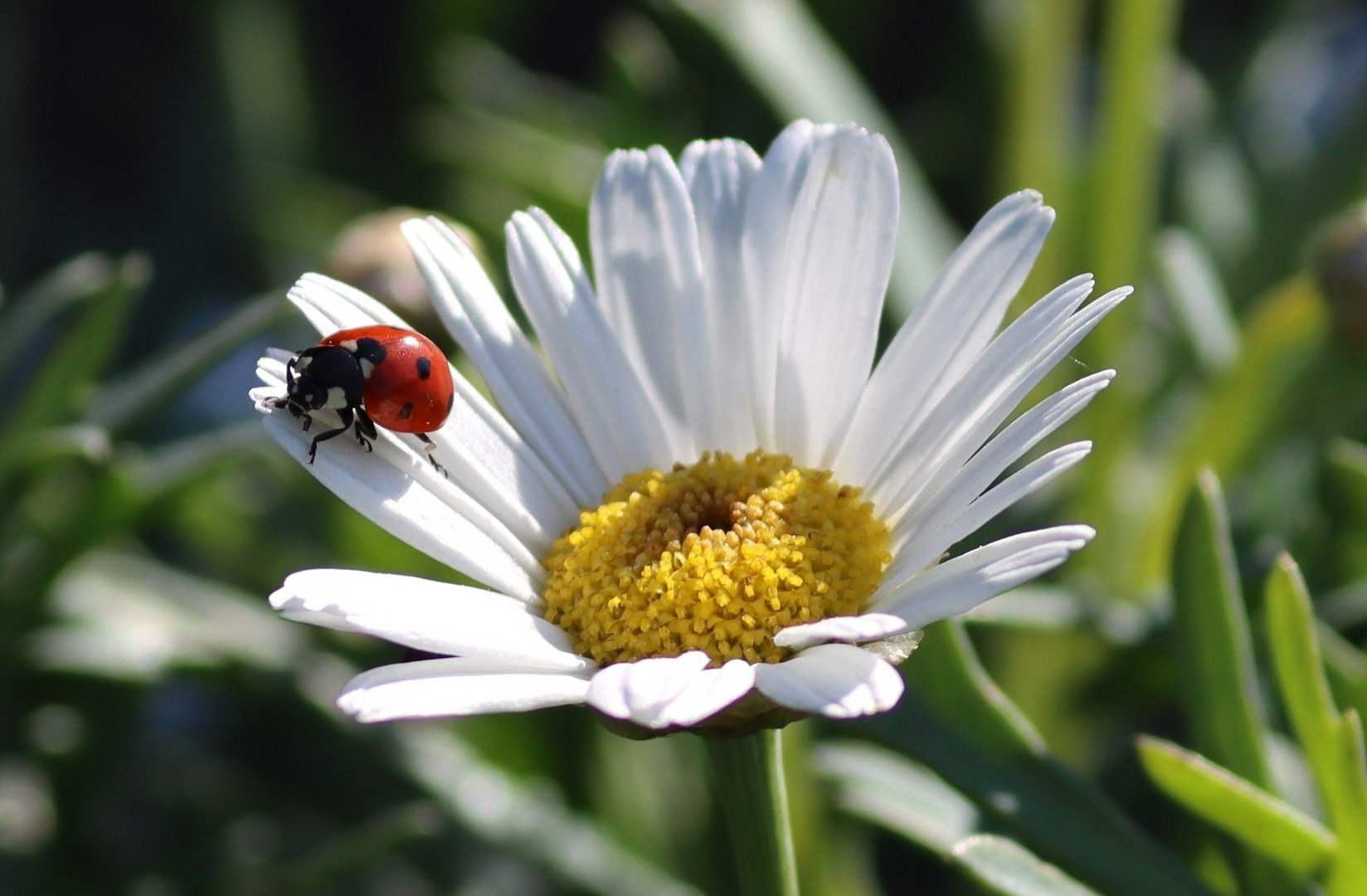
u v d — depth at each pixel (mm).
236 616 249
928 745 206
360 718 184
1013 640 240
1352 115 264
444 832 245
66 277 240
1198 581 206
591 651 198
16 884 243
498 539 201
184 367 232
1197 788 200
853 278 205
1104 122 245
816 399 206
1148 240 253
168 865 246
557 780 245
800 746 226
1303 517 235
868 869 240
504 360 206
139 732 257
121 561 251
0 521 235
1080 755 244
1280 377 241
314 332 265
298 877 228
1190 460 238
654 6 252
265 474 258
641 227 209
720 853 236
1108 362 246
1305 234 262
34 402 233
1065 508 248
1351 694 212
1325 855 200
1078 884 202
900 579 196
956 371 201
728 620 198
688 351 208
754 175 210
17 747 244
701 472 204
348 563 246
